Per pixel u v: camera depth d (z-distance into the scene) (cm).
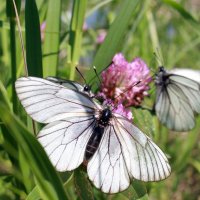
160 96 23
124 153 17
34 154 14
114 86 22
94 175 16
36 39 19
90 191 17
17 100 19
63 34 24
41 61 19
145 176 16
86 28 34
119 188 16
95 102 18
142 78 22
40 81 16
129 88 21
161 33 39
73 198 22
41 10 22
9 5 19
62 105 17
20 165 18
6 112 13
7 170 19
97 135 17
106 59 21
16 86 15
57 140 16
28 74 19
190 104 24
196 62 38
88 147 17
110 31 21
